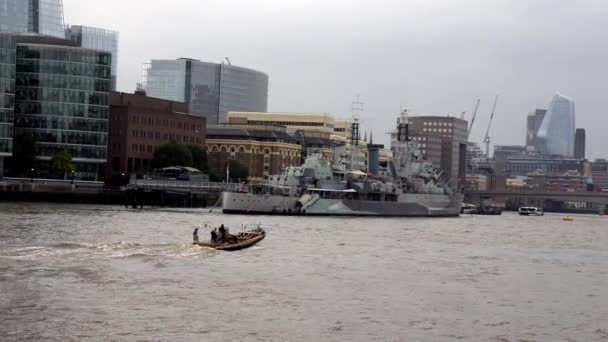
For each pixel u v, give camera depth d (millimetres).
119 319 82125
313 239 162625
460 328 85188
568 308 98312
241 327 81375
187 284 101312
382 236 180125
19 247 124938
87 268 108438
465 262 138625
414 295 102062
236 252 133250
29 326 78438
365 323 85312
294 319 85562
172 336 77062
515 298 103562
